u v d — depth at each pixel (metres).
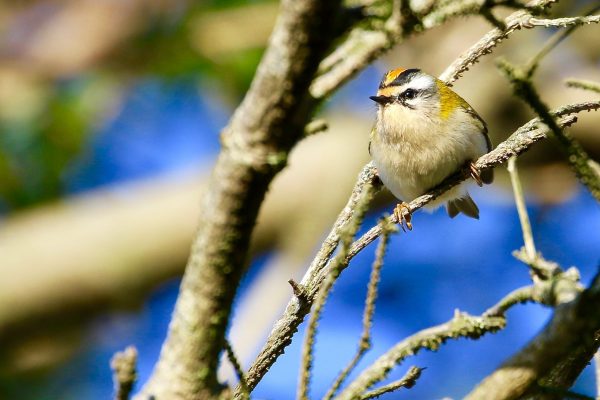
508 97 14.41
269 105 2.98
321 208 14.38
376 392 4.26
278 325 4.64
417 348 4.07
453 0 3.28
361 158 14.65
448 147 8.19
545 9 3.42
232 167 3.07
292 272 13.52
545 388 4.03
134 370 3.29
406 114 8.26
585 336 3.63
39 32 14.09
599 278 3.58
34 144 14.64
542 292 4.30
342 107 15.43
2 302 14.26
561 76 14.59
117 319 14.78
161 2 14.03
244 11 14.20
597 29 14.30
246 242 3.21
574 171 4.27
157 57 14.28
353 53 3.51
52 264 14.40
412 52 14.18
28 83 14.22
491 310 4.40
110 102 14.63
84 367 14.40
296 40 2.87
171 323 3.40
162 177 15.52
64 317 14.36
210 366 3.40
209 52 14.24
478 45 6.25
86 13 14.02
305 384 3.90
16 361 14.34
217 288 3.27
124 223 14.88
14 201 14.98
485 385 3.73
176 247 14.75
